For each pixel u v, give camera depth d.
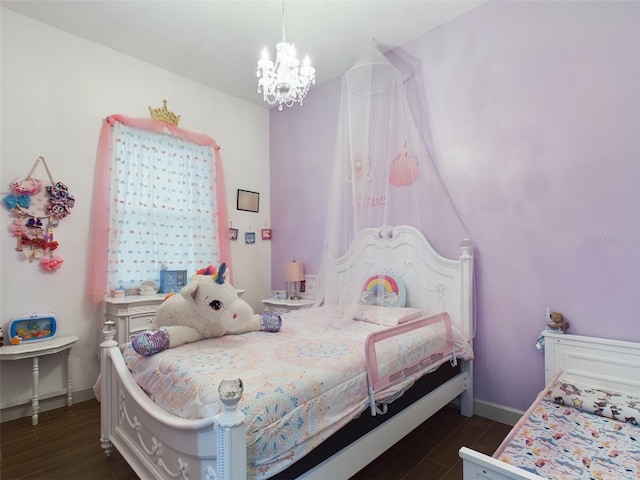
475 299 2.52
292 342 1.91
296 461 1.27
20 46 2.56
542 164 2.26
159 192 3.19
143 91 3.18
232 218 3.84
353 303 2.37
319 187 3.70
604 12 2.04
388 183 2.46
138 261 3.03
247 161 3.99
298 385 1.36
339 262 2.47
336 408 1.47
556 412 1.74
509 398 2.39
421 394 2.04
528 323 2.31
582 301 2.11
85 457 1.96
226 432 1.02
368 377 1.65
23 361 2.49
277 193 4.14
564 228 2.18
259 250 4.08
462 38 2.61
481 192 2.51
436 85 2.74
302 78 2.23
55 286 2.66
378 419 1.71
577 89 2.13
